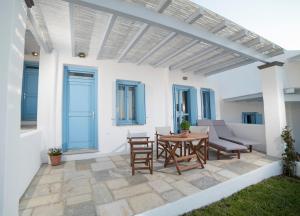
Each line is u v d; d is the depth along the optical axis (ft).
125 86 17.99
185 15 9.23
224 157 15.16
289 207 8.49
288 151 13.25
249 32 10.85
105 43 12.29
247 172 11.25
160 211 7.24
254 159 14.24
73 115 15.48
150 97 18.72
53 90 14.01
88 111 16.03
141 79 18.26
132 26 10.53
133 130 17.44
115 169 12.11
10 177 5.40
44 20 10.00
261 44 12.66
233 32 11.03
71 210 7.13
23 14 6.38
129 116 18.40
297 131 21.04
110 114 16.40
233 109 27.17
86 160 14.49
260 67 15.53
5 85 5.18
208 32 10.64
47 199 8.02
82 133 15.78
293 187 10.71
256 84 22.79
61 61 14.71
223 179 10.14
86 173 11.32
